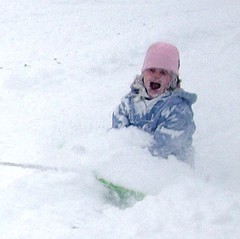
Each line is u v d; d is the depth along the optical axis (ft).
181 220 14.49
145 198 15.62
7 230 14.39
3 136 20.45
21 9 35.70
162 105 17.60
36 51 29.25
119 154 17.01
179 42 30.09
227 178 18.22
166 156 17.25
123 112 18.38
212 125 22.09
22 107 23.06
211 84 25.48
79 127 21.18
